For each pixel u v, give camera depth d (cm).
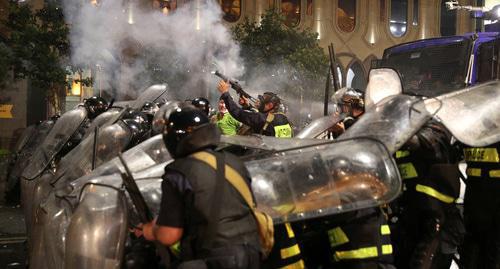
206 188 343
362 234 433
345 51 3644
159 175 471
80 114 707
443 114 468
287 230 420
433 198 470
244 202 356
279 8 3509
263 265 413
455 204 491
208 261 338
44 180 658
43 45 1758
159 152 533
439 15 3869
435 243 469
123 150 599
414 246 490
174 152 366
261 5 3425
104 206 416
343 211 400
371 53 3709
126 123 625
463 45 923
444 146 471
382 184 403
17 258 827
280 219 394
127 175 381
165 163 486
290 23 3541
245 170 369
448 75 944
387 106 450
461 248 543
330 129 603
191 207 343
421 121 438
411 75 1002
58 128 704
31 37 1708
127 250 430
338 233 438
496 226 508
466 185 537
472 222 528
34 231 548
